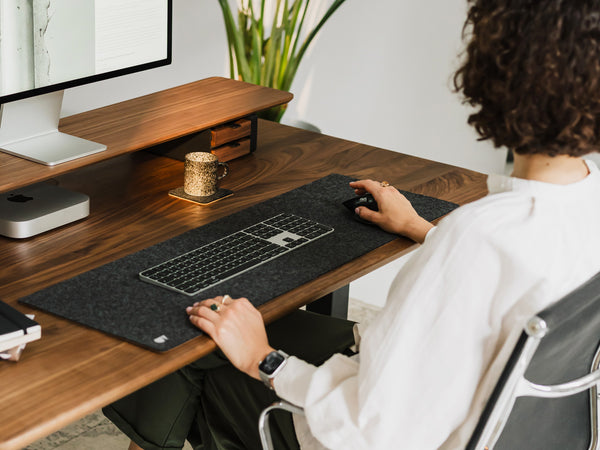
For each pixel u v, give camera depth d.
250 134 1.99
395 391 0.95
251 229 1.53
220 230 1.54
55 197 1.59
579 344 1.09
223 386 1.43
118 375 1.07
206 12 3.09
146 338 1.15
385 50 2.86
